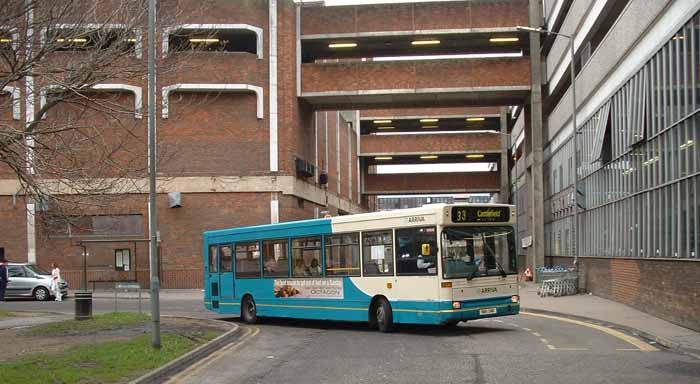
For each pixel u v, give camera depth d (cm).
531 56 4016
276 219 3881
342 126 5950
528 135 4356
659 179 1895
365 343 1568
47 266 3891
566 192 3516
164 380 1141
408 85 4034
